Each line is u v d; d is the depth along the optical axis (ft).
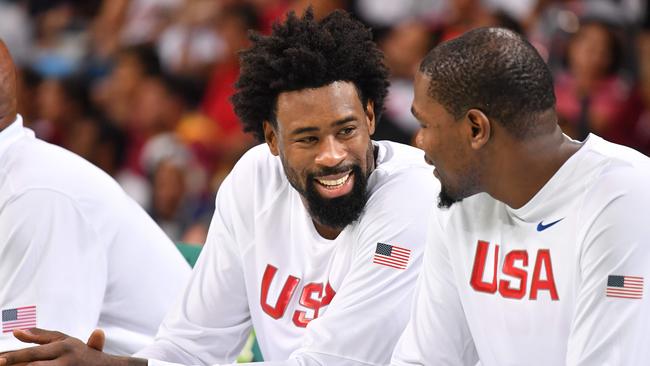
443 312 28.02
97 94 63.87
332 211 28.94
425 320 28.12
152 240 34.50
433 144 25.91
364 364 29.19
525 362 26.71
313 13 28.84
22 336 27.99
